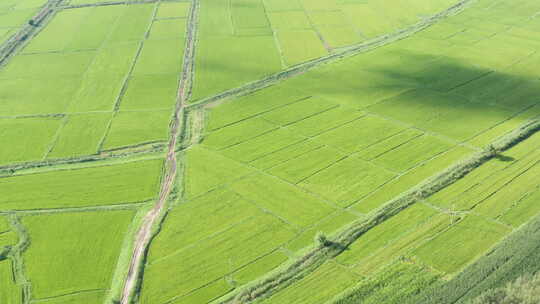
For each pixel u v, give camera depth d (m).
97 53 112.75
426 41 112.88
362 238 57.44
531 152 71.88
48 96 95.69
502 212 60.44
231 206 64.50
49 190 70.19
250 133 80.56
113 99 93.88
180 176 71.06
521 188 64.38
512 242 54.31
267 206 64.12
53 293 53.72
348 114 84.62
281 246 57.81
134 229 62.22
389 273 51.97
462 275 50.44
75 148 79.81
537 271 49.94
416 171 69.38
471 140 76.06
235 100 91.12
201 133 81.56
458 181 66.25
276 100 90.31
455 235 57.03
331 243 56.69
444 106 86.25
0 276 56.16
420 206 61.94
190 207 64.81
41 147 80.31
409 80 95.88
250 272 54.56
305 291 51.09
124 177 72.19
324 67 102.50
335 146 75.94
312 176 69.50
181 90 96.25
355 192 65.88
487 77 95.94
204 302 51.34
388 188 66.25
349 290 50.12
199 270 55.22
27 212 66.12
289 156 74.12
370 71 99.88
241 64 105.38
